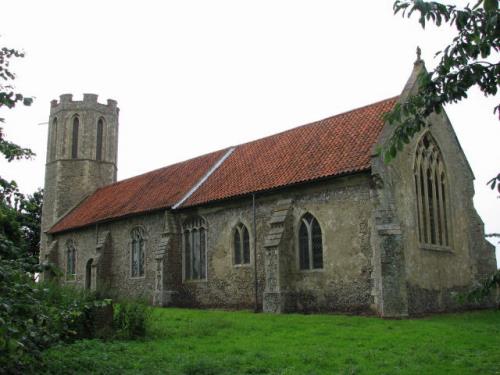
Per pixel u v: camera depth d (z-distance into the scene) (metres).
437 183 22.77
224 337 13.97
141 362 10.43
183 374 9.52
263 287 22.48
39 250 43.03
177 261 27.22
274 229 21.72
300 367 10.05
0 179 7.84
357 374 9.49
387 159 7.55
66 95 44.41
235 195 23.91
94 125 44.41
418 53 22.72
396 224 18.31
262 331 15.05
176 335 14.23
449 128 23.97
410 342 12.62
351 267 19.58
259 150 27.89
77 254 36.75
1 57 7.41
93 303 10.23
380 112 22.78
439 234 22.28
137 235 30.64
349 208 19.92
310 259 21.11
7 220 7.51
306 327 15.68
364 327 15.43
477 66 6.80
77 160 43.47
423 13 6.63
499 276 6.53
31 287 6.75
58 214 42.31
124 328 13.57
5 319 6.01
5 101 7.05
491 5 5.93
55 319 8.87
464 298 6.85
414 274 19.50
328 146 22.91
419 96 7.30
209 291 25.27
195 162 32.59
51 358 9.78
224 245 24.78
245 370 9.88
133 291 30.08
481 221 24.56
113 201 35.84
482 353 11.41
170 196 29.06
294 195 21.97
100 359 10.48
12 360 6.83
